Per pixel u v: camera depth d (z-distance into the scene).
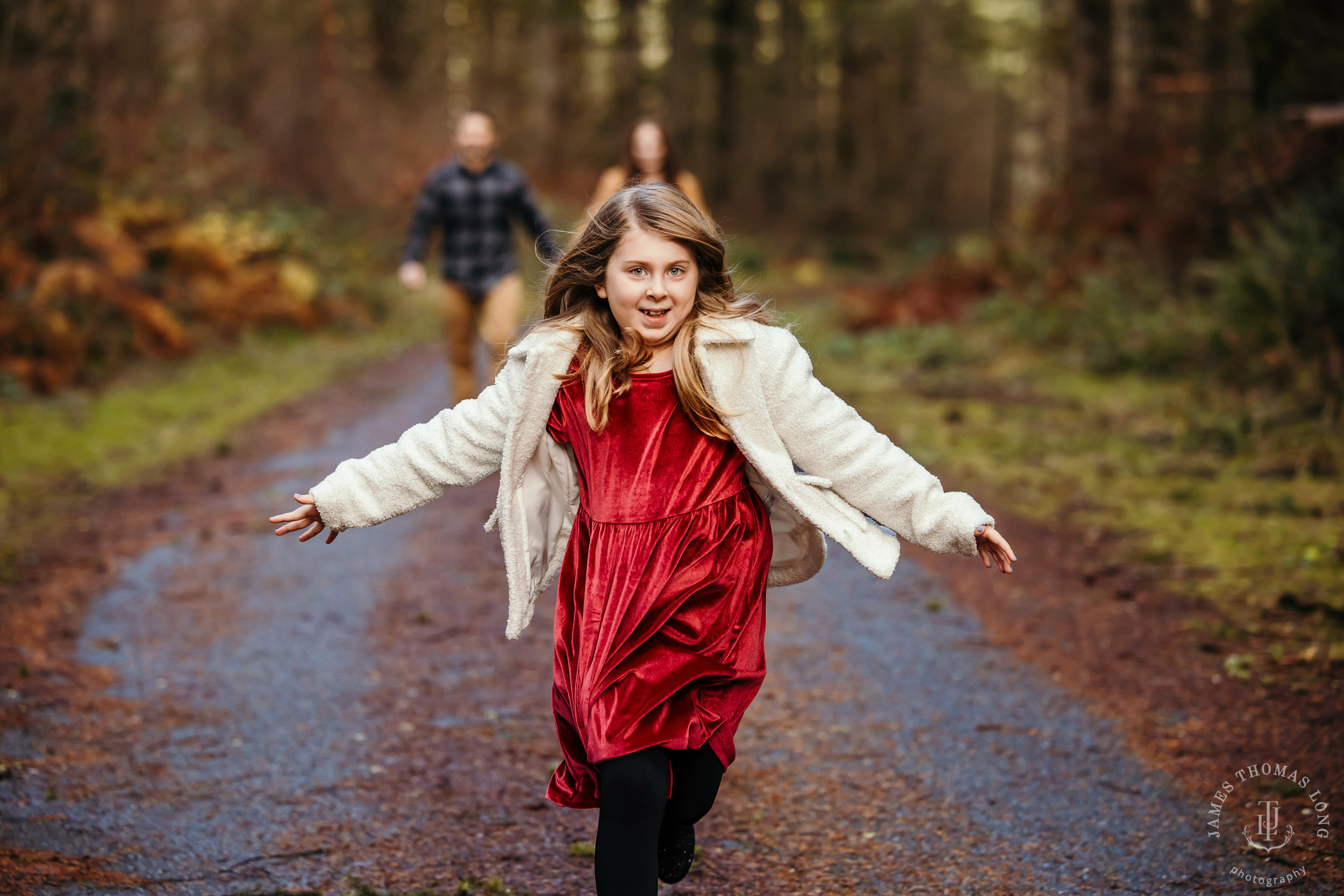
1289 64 9.52
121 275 10.88
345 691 3.98
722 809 3.13
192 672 4.13
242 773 3.35
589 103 38.34
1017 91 44.00
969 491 6.47
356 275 16.05
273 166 18.86
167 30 15.26
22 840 2.88
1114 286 11.04
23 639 4.33
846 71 42.59
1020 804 3.12
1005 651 4.27
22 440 7.52
